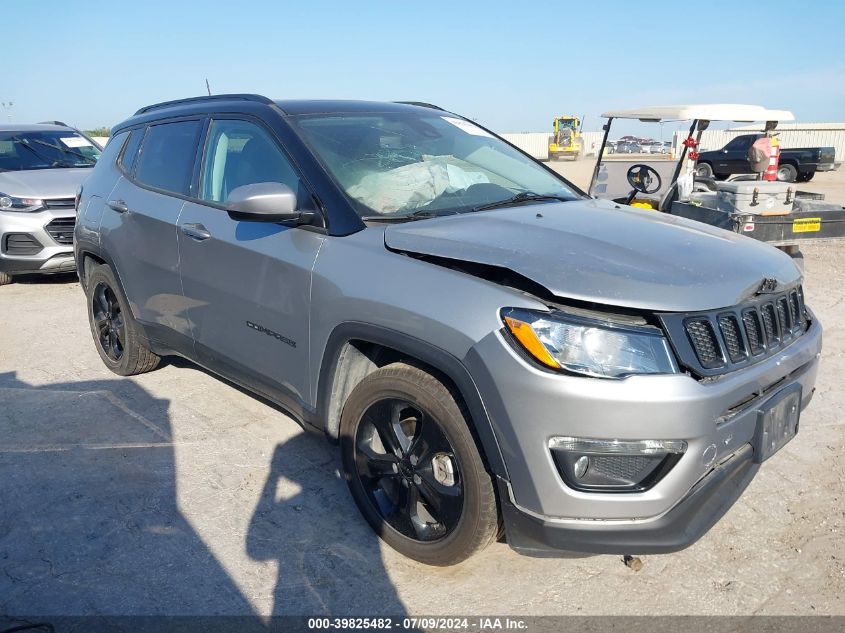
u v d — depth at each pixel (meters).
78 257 4.91
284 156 3.30
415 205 3.19
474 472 2.50
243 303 3.36
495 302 2.40
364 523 3.13
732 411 2.46
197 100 4.18
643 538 2.32
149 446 3.84
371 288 2.71
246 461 3.68
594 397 2.21
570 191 3.83
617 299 2.30
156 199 4.00
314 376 3.04
